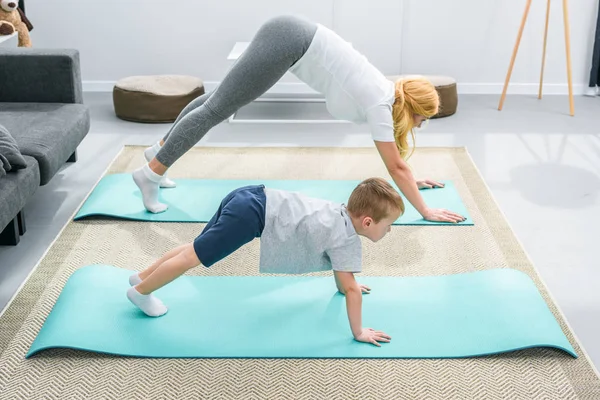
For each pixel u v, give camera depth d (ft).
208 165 13.38
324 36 9.97
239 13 18.12
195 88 16.51
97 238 10.42
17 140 10.98
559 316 8.63
